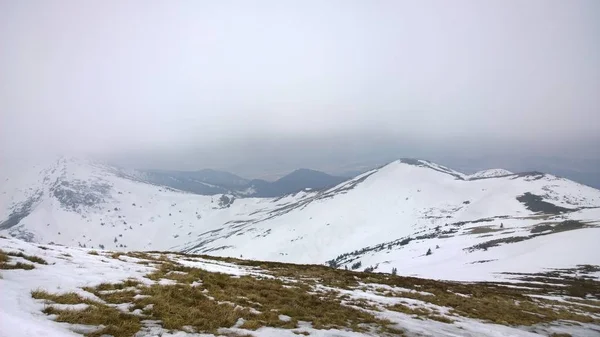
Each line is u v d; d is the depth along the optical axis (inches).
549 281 3051.2
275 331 508.4
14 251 654.5
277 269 1402.6
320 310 688.4
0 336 294.5
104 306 475.2
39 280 529.7
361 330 590.2
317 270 1519.4
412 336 613.9
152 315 487.5
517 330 826.2
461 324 788.0
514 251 5187.0
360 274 1571.1
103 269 710.5
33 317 381.7
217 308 571.2
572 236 5059.1
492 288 1913.1
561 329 927.0
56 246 957.2
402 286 1344.7
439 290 1360.7
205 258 1482.5
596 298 2011.6
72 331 377.1
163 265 922.7
